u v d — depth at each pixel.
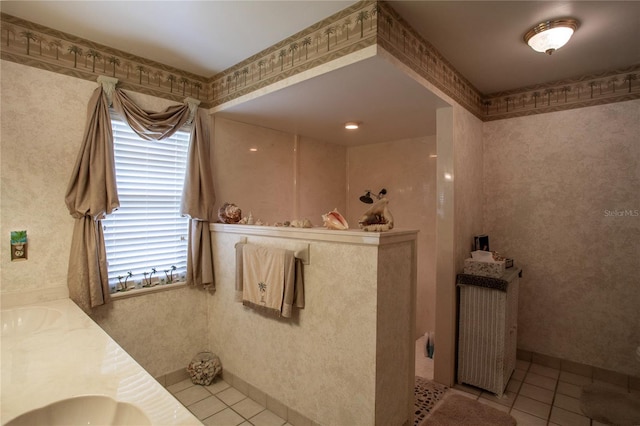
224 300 2.53
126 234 2.29
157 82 2.42
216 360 2.55
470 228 2.81
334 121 2.92
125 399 1.00
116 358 1.28
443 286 2.53
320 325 1.83
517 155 2.93
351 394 1.70
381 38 1.64
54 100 1.97
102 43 2.14
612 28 1.92
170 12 1.78
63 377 1.13
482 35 2.00
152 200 2.42
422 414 2.14
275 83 2.13
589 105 2.60
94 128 2.05
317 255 1.84
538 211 2.85
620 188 2.50
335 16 1.78
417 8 1.73
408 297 1.88
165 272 2.49
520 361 2.92
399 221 3.71
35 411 0.95
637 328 2.45
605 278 2.57
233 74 2.48
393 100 2.31
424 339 3.34
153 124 2.29
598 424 2.04
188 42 2.13
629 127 2.45
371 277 1.61
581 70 2.54
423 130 3.25
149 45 2.16
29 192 1.89
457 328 2.57
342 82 1.97
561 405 2.24
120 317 2.24
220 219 2.59
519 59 2.34
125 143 2.28
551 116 2.77
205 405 2.21
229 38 2.07
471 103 2.80
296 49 1.99
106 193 2.09
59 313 1.79
